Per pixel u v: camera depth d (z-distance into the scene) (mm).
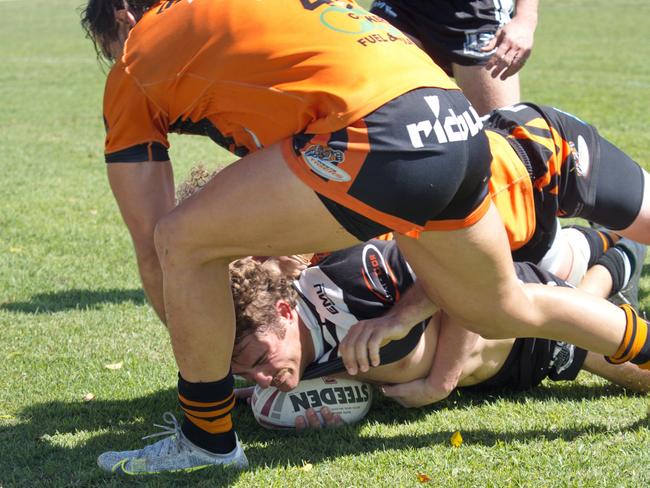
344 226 9883
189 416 11328
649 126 38812
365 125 9484
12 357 16031
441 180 9656
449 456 11656
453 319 12031
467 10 17391
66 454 12180
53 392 14500
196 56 10250
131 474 11445
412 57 10125
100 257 22766
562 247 14812
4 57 75000
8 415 13570
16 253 23078
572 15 96125
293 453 12117
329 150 9562
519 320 11305
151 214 11320
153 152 11219
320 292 12516
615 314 11727
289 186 9758
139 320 18156
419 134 9586
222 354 10898
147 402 14109
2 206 28125
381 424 13031
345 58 9727
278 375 12188
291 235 10031
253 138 10586
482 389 14281
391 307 12523
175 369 15539
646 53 67188
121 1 11352
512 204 13492
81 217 26797
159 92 10625
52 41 86688
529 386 14148
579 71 58094
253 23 10023
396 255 12664
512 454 11609
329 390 12906
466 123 10031
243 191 9922
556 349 13688
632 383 13836
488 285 10852
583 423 12586
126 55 10773
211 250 10328
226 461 11523
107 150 11297
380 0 18453
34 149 38281
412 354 12844
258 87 10008
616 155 14422
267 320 11891
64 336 17188
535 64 61938
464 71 17625
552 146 13758
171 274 10500
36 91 56500
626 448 11664
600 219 14414
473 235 10398
